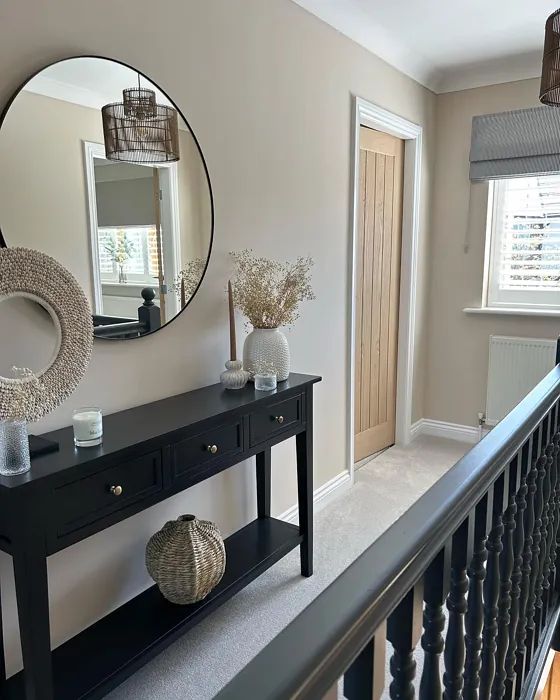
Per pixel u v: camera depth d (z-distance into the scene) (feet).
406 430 13.19
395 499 10.31
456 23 9.49
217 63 7.00
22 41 5.00
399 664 2.65
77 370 5.42
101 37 5.64
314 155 8.96
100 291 5.89
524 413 4.45
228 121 7.26
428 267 13.33
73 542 4.75
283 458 9.04
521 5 8.77
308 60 8.59
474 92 12.21
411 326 12.85
